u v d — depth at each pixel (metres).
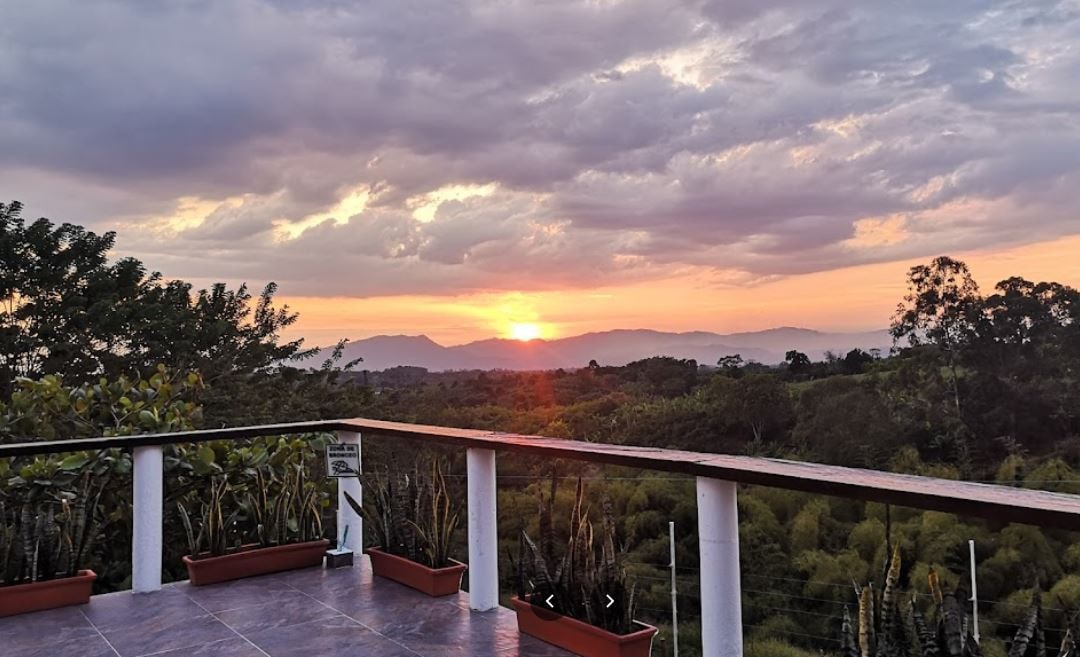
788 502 18.69
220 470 5.39
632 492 16.77
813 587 16.34
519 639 3.26
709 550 2.61
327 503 5.23
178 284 18.97
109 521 5.54
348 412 18.25
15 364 16.12
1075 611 1.98
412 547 4.12
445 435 3.78
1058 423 19.75
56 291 16.98
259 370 18.53
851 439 20.88
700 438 21.25
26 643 3.34
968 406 20.59
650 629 2.95
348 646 3.23
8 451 3.70
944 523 15.24
